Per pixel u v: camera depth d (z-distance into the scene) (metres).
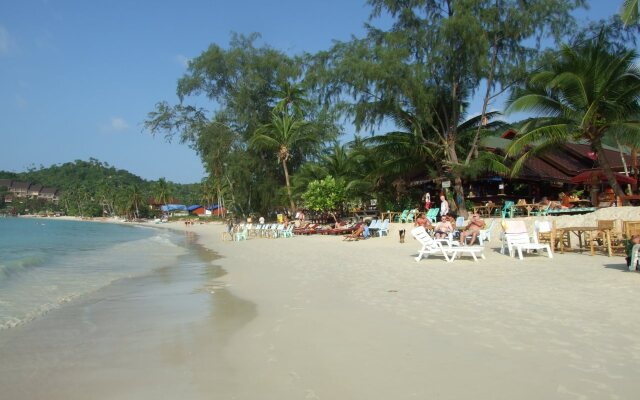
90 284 12.45
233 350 6.07
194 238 39.66
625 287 8.56
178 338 6.77
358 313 7.69
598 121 19.06
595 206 22.34
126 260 19.31
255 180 44.59
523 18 22.19
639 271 10.10
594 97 18.66
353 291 9.70
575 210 20.33
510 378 4.66
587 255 13.14
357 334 6.48
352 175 33.47
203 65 42.97
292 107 41.53
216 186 81.44
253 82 42.03
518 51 23.86
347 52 24.75
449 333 6.27
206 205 121.19
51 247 28.00
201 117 45.28
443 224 16.12
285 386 4.77
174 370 5.39
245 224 38.81
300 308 8.34
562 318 6.68
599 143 19.52
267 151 43.34
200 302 9.54
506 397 4.25
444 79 24.91
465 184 28.98
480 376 4.76
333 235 28.25
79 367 5.58
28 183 187.75
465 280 10.26
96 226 81.19
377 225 24.12
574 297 7.97
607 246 13.05
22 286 12.12
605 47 19.34
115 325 7.71
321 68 25.64
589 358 5.07
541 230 14.20
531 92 20.89
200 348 6.23
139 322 7.89
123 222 113.62
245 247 24.48
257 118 42.94
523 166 27.42
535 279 9.88
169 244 30.80
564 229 13.77
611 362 4.93
